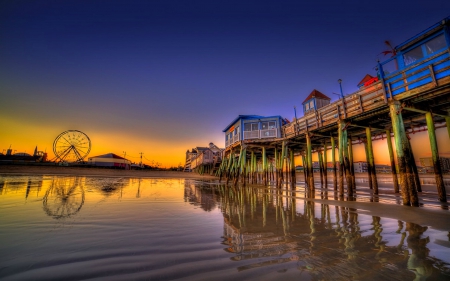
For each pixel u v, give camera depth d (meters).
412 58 10.09
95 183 19.12
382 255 3.33
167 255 3.26
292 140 18.97
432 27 9.05
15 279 2.45
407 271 2.76
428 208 7.75
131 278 2.51
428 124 10.41
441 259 3.15
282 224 5.44
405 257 3.24
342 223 5.55
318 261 3.09
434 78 8.19
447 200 10.34
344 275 2.65
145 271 2.70
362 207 8.13
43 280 2.44
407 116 12.41
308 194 13.28
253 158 27.33
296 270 2.79
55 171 38.22
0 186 13.52
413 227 5.07
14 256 3.13
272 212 7.14
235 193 13.70
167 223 5.37
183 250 3.50
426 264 2.97
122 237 4.14
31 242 3.76
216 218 6.09
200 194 12.76
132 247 3.60
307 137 15.55
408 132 15.20
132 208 7.40
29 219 5.47
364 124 13.62
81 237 4.10
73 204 7.90
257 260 3.12
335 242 3.99
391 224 5.39
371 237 4.30
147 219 5.76
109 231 4.54
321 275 2.65
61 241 3.84
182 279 2.50
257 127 22.66
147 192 13.00
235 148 25.17
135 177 36.19
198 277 2.56
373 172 13.92
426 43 9.55
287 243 3.93
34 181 18.80
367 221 5.77
